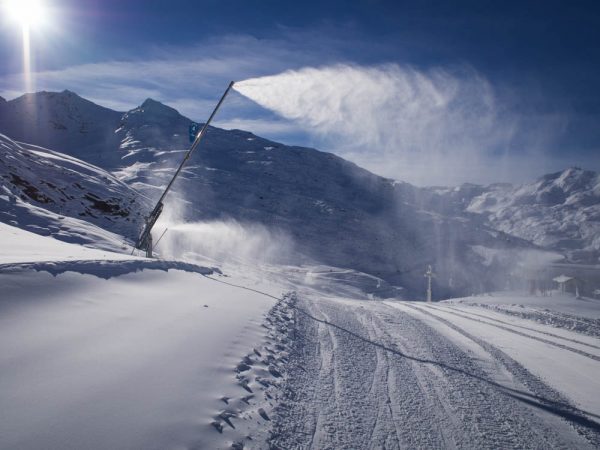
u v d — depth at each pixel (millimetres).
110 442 3404
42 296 6199
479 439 4855
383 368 7059
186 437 3723
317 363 6938
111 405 3934
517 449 4711
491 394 6277
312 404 5285
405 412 5387
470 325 12305
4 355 4375
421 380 6641
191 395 4512
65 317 5820
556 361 8438
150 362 5082
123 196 43219
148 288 8938
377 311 13930
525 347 9594
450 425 5137
